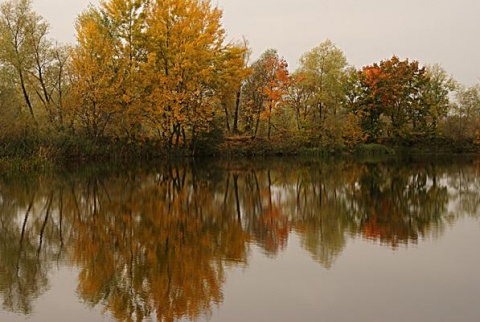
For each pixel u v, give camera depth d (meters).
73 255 11.66
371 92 55.62
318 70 51.84
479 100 59.03
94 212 16.92
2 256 11.61
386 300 8.66
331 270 10.34
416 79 58.12
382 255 11.46
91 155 34.75
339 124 51.75
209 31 38.56
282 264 10.77
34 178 26.05
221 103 43.47
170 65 37.66
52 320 7.98
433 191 23.16
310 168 35.12
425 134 56.97
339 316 8.02
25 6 35.28
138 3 36.81
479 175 30.88
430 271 10.24
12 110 29.98
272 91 48.53
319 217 16.36
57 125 33.84
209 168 33.91
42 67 36.69
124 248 12.24
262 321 7.84
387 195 21.72
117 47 36.41
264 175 29.62
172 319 7.96
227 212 17.19
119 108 34.88
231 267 10.59
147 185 23.94
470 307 8.33
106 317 8.08
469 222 15.45
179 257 11.38
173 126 39.16
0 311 8.35
